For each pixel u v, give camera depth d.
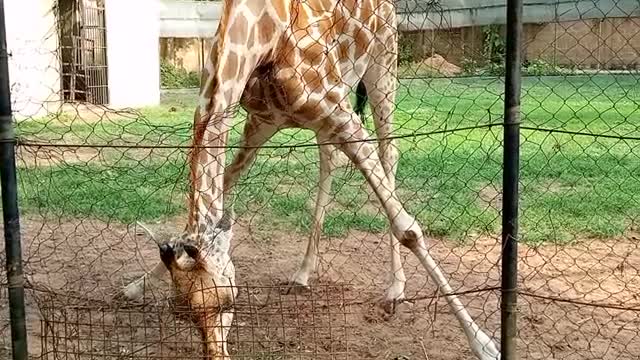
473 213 6.52
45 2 10.95
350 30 4.46
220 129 3.48
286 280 5.08
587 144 9.62
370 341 4.14
